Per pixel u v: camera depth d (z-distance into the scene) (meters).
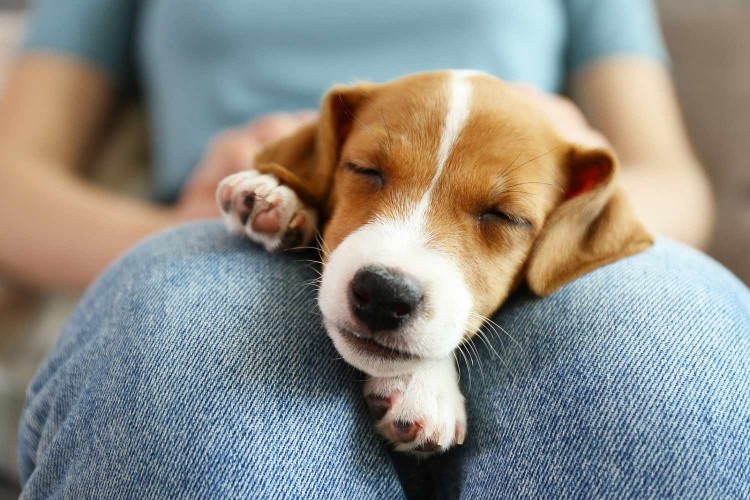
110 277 0.25
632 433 0.21
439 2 0.43
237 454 0.21
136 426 0.21
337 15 0.43
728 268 0.43
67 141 0.46
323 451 0.22
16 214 0.39
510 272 0.26
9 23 0.54
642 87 0.48
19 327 0.40
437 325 0.24
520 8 0.44
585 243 0.27
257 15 0.43
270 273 0.25
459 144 0.26
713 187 0.47
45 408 0.23
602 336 0.23
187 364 0.22
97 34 0.48
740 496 0.20
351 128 0.28
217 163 0.36
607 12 0.50
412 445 0.23
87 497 0.21
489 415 0.23
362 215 0.26
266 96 0.44
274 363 0.22
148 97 0.50
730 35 0.49
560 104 0.39
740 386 0.22
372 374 0.24
